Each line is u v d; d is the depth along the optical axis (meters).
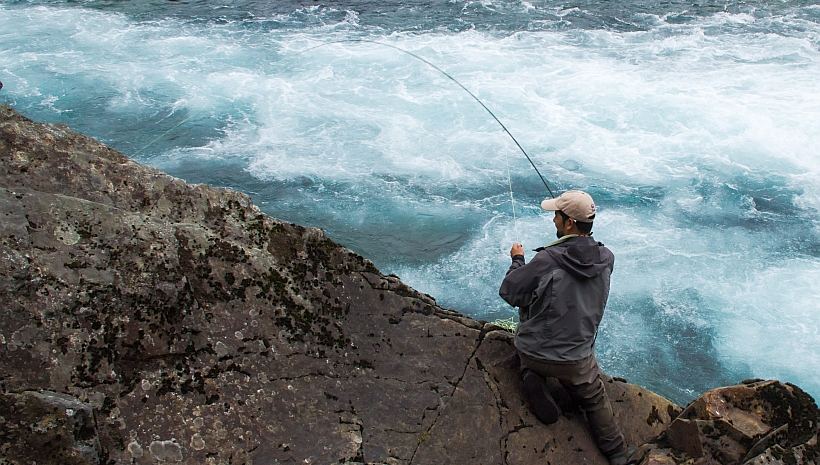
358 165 11.80
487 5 18.42
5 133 3.79
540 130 12.60
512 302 3.62
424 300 4.15
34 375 3.10
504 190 11.12
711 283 9.24
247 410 3.43
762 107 12.95
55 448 2.93
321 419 3.54
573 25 16.84
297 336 3.75
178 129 12.90
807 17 16.66
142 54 15.97
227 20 17.91
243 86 14.42
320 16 18.03
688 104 13.13
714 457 3.73
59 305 3.25
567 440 3.84
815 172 11.34
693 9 17.50
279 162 11.89
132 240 3.55
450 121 12.97
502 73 14.56
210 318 3.58
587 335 3.55
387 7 18.58
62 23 17.73
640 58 15.02
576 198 3.49
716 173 11.38
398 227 10.32
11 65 15.27
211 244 3.74
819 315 8.66
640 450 3.91
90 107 13.62
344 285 4.01
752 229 10.20
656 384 7.88
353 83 14.45
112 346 3.30
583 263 3.46
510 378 3.95
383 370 3.83
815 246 9.86
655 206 10.73
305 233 4.03
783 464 3.54
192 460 3.20
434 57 15.37
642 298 9.04
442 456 3.60
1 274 3.19
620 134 12.45
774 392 3.86
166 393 3.32
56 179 3.74
